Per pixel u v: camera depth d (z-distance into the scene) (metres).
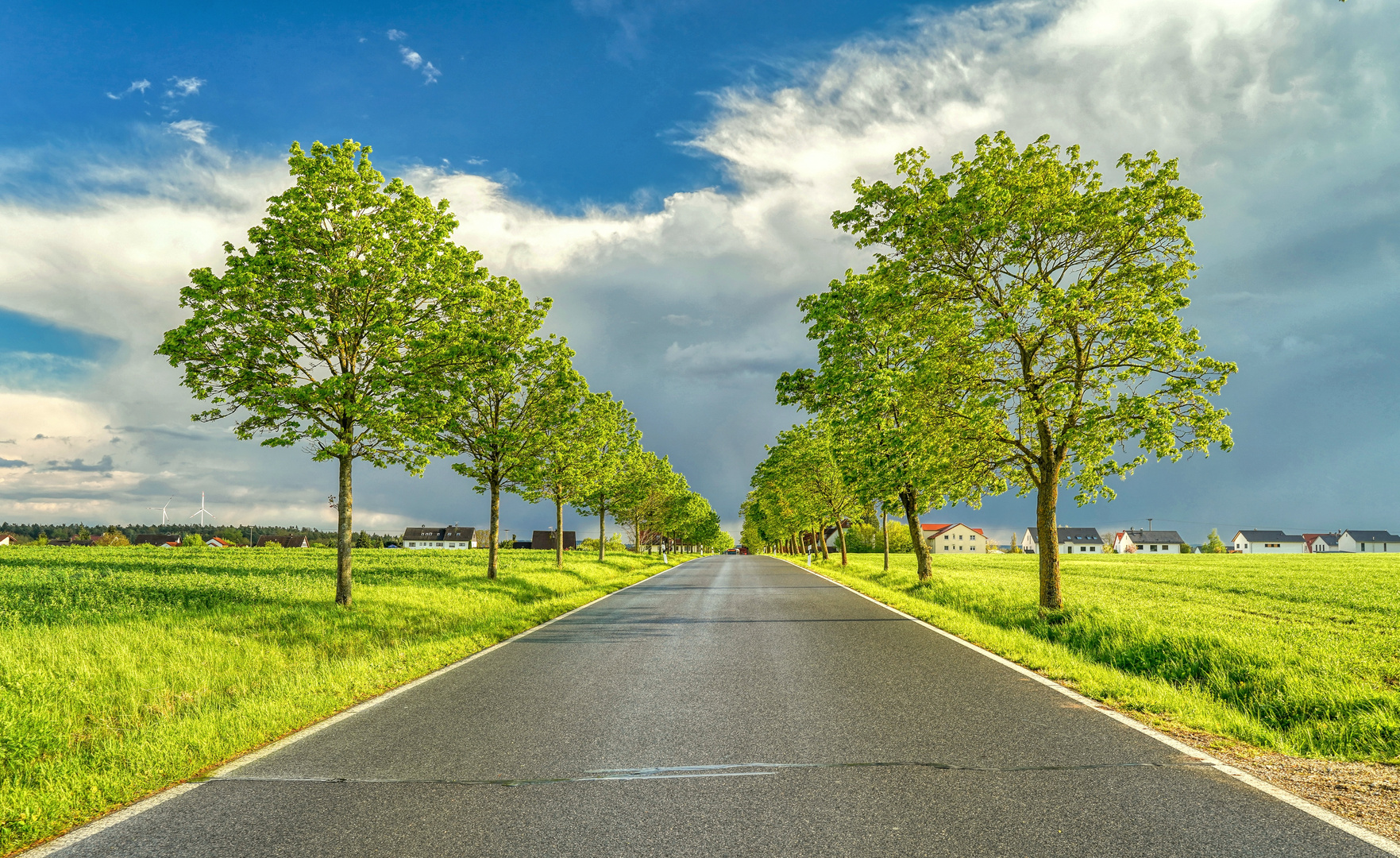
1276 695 7.12
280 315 13.80
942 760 5.00
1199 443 12.72
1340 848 3.49
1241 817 3.91
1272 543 174.25
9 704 6.18
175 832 3.95
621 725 6.09
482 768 4.98
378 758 5.27
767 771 4.81
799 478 40.41
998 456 15.21
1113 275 13.64
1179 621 12.38
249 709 6.66
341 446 13.58
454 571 24.08
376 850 3.63
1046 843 3.58
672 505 60.94
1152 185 13.27
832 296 20.59
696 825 3.88
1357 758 5.28
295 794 4.52
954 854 3.45
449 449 15.41
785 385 23.11
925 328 14.41
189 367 13.08
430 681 8.27
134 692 7.34
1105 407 12.87
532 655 10.09
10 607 11.54
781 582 27.47
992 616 14.92
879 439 15.00
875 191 15.36
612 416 26.56
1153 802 4.16
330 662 9.57
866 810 4.07
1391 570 36.06
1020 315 13.55
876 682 7.82
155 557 28.78
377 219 14.33
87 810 4.34
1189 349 12.76
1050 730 5.80
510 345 20.66
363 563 27.52
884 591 21.02
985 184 13.12
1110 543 187.12
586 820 3.99
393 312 14.36
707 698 7.14
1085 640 11.17
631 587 25.02
